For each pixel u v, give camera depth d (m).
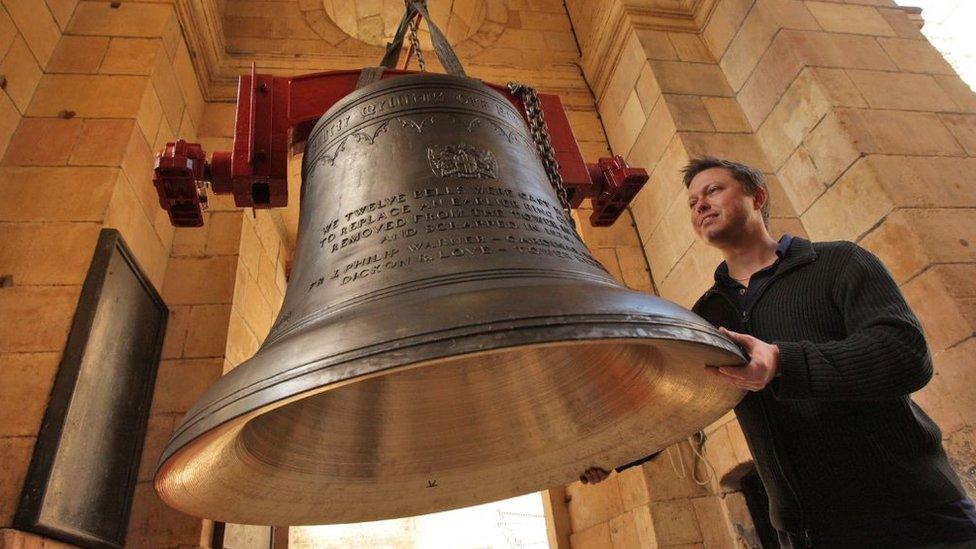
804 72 2.94
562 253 1.00
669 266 3.30
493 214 1.03
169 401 2.55
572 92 4.36
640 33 3.76
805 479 1.17
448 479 1.23
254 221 3.36
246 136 1.48
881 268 1.18
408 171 1.11
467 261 0.89
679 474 2.85
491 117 1.28
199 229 3.06
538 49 4.63
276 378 0.65
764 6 3.23
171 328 2.75
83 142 2.48
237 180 1.43
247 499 1.02
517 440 1.24
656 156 3.48
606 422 1.18
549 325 0.62
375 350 0.62
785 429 1.22
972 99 2.92
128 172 2.52
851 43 3.09
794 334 1.25
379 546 8.03
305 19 4.34
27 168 2.36
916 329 1.00
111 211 2.34
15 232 2.17
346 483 1.14
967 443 1.94
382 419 1.19
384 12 4.67
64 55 2.78
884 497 1.07
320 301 0.91
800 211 2.90
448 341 0.60
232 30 4.12
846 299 1.17
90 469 1.96
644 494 2.81
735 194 1.50
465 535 9.61
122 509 2.19
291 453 1.04
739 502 2.73
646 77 3.62
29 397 1.83
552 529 3.52
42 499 1.66
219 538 2.46
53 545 1.75
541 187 1.22
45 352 1.92
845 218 2.62
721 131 3.29
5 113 2.40
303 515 1.14
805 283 1.28
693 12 3.88
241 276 3.03
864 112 2.75
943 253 2.24
